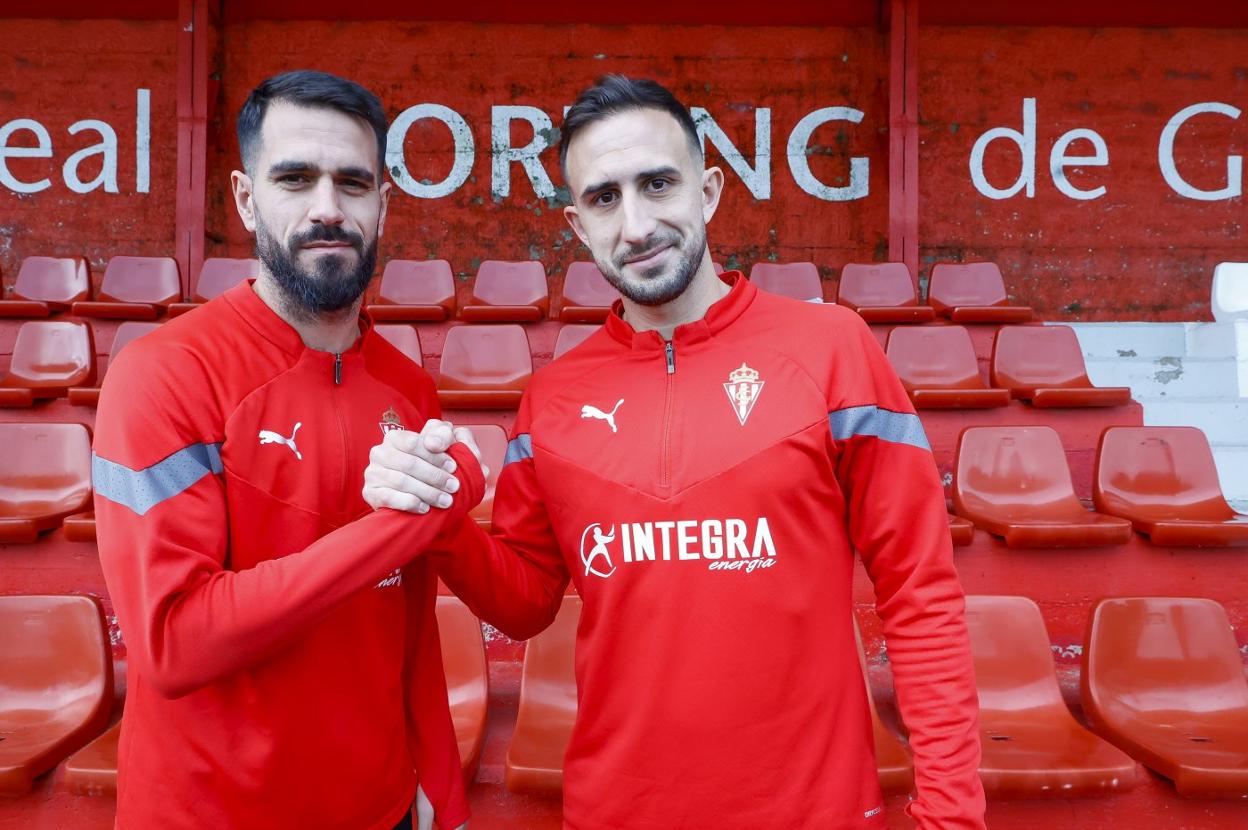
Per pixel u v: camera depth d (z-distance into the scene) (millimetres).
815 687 1054
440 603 2135
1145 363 4371
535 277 4766
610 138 1096
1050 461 2932
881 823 1075
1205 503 2891
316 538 1091
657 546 1068
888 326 4230
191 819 1028
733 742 1034
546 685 2084
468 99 5492
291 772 1054
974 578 2537
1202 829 1829
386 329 3801
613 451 1120
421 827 1219
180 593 933
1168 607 2252
